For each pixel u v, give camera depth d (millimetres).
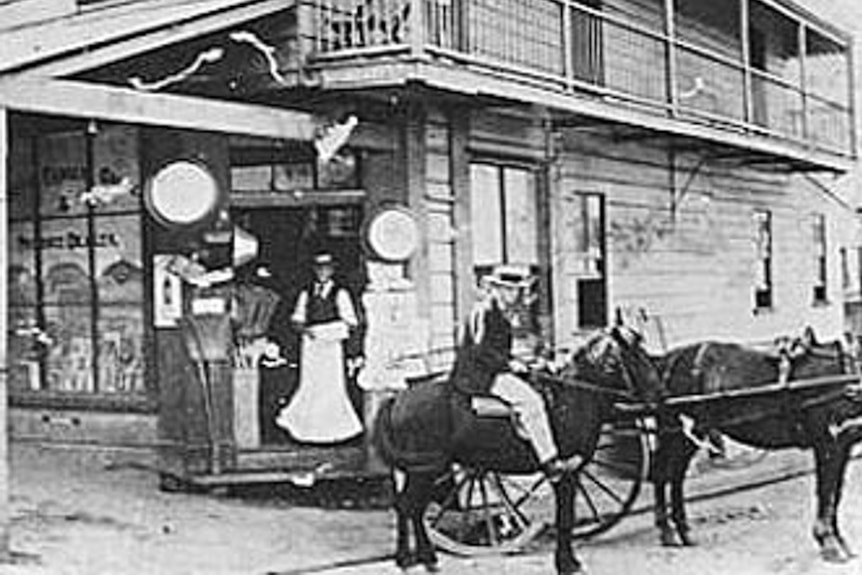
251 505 14273
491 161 16359
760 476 18453
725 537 13672
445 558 12383
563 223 17656
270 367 15328
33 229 16328
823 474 12734
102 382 15812
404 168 14891
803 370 12914
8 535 11188
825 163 24484
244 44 14133
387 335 14672
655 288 20469
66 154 15992
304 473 14438
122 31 12062
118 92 11750
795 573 11836
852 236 29984
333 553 12133
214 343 14461
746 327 24141
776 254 25906
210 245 14578
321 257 15086
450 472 12570
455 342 15320
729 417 13109
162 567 11273
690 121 19078
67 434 16156
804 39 24219
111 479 15117
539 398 11609
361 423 14922
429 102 14914
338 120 14000
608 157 19141
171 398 14727
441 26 14352
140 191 15297
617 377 12297
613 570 11867
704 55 19641
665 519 13312
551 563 12203
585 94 16781
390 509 14312
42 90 11211
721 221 23281
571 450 11766
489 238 16344
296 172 14883
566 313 17594
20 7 12695
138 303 15422
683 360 13344
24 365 16562
